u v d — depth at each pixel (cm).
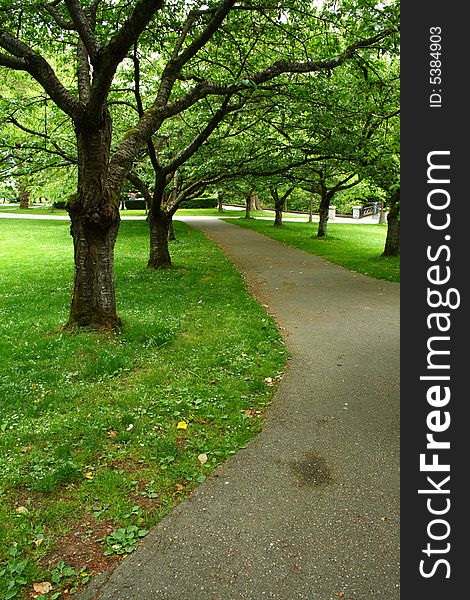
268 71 913
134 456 431
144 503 368
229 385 591
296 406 542
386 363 686
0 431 469
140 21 591
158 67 1312
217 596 285
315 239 2544
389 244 1859
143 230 2870
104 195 746
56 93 720
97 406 526
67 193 1831
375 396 569
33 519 346
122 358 664
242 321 891
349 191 2795
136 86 1054
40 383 586
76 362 652
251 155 1406
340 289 1273
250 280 1398
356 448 451
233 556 316
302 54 1016
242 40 1107
